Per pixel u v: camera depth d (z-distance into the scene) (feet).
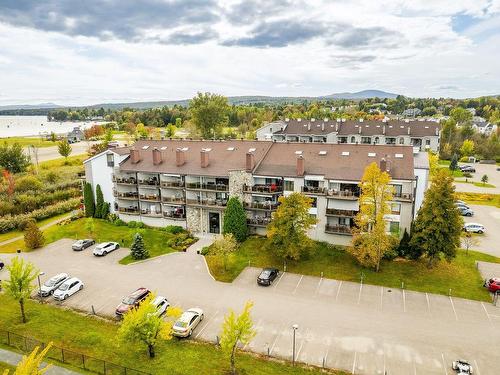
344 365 114.01
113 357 114.93
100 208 242.99
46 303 150.61
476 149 480.64
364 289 158.30
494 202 290.56
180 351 119.03
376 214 164.55
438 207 162.71
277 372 110.01
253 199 208.54
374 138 387.55
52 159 435.94
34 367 74.33
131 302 143.43
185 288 161.07
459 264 177.37
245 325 105.40
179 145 248.11
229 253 175.22
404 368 112.47
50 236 222.48
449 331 130.00
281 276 170.40
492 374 109.81
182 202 219.20
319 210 192.54
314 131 402.11
